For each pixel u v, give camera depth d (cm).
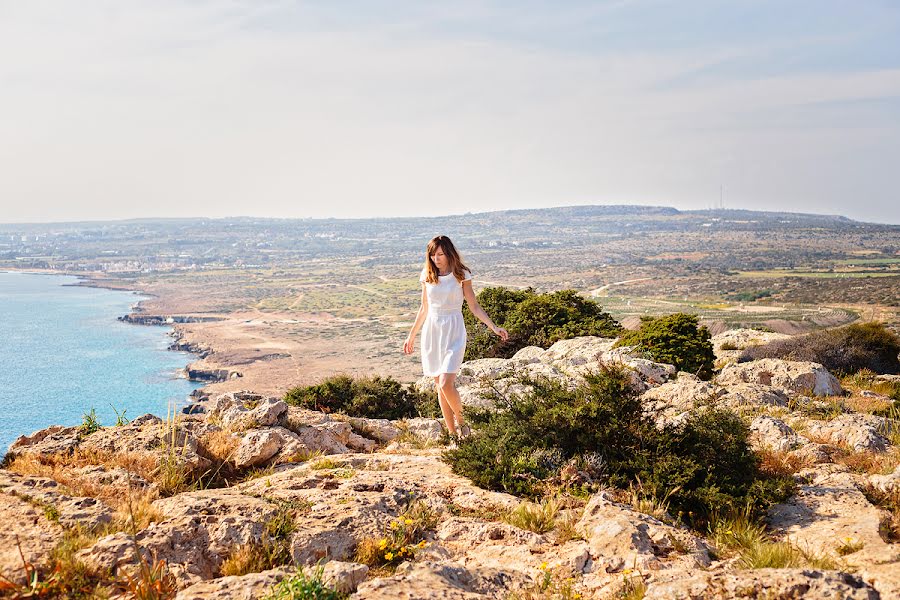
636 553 430
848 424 829
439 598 341
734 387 1089
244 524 443
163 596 359
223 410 918
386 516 498
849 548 432
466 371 1477
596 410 646
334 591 355
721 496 550
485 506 550
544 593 382
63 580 355
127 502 502
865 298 14062
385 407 1403
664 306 15025
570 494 571
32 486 505
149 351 18125
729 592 352
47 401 12338
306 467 686
